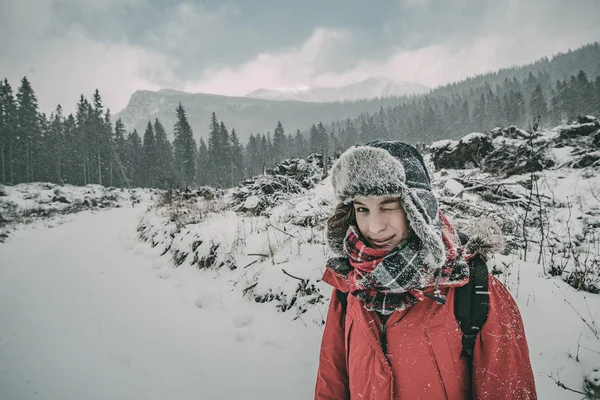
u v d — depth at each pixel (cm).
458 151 1005
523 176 858
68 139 6334
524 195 685
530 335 248
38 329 388
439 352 89
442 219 98
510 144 965
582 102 7638
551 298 290
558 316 264
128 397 263
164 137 7969
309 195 821
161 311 409
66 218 1495
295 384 258
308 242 472
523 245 465
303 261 405
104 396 267
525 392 83
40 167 5347
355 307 106
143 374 290
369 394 100
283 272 394
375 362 99
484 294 87
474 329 87
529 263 373
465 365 90
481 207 612
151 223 821
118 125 6994
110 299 462
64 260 703
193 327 362
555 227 542
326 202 664
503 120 9138
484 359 86
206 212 796
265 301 384
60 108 7225
